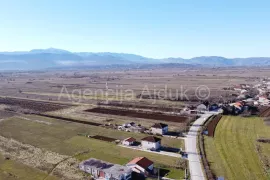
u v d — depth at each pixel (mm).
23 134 77500
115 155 59781
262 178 46906
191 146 63906
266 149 60625
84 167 52031
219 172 49406
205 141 67375
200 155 57844
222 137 70062
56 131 80188
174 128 80312
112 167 50938
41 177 49750
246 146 62781
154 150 62281
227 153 58688
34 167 54250
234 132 74125
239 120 87688
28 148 65500
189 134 73625
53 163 56000
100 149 63938
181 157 57281
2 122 91812
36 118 97500
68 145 67312
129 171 49219
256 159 55188
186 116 94938
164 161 55562
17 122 91812
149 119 92562
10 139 73000
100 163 52812
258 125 81000
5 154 61594
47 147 66000
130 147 64938
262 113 95938
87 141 70188
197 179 47094
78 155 60219
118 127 83000
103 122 90375
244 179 46656
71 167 53844
